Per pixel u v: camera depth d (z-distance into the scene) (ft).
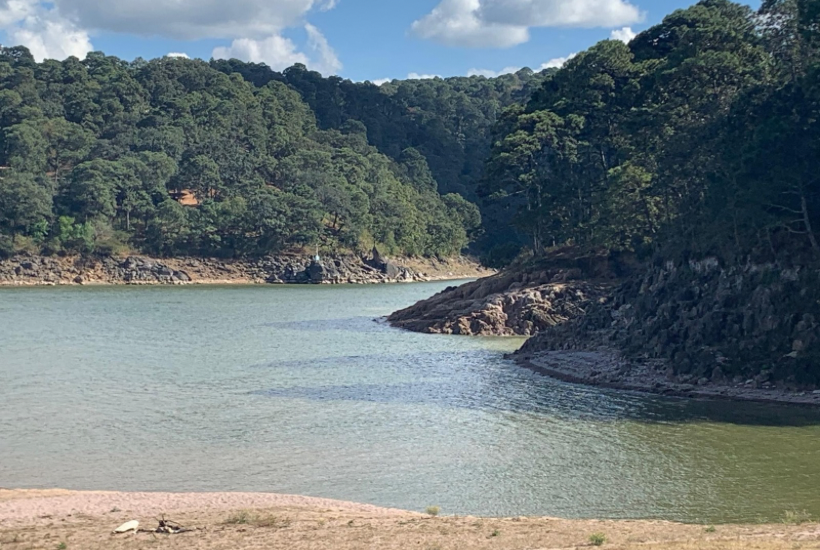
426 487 148.66
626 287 317.01
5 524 119.96
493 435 183.01
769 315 228.84
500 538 105.60
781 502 136.67
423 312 420.77
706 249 266.98
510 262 517.96
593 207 414.62
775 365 217.15
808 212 242.17
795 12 305.32
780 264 237.25
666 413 200.54
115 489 148.46
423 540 105.70
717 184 264.31
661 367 238.68
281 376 258.57
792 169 232.32
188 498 137.39
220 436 183.11
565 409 207.10
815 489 143.13
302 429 189.37
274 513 124.06
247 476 155.33
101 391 232.94
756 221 240.12
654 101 370.32
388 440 179.73
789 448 169.17
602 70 444.14
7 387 238.68
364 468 160.04
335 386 240.94
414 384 243.60
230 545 106.22
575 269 399.03
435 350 317.63
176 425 193.06
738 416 195.83
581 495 143.02
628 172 363.15
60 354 304.30
